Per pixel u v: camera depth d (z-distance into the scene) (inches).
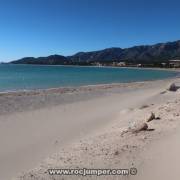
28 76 3230.8
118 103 939.3
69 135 525.7
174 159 313.6
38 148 447.8
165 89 1369.3
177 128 441.4
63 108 831.7
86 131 552.7
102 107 856.3
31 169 350.0
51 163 360.5
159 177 285.1
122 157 344.5
